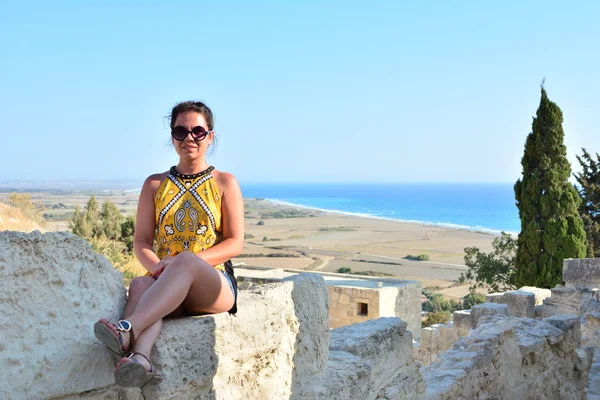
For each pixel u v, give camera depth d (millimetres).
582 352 8641
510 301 12555
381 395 4770
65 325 2559
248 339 3346
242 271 31844
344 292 26234
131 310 2857
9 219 20688
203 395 3029
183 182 3443
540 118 21031
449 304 39688
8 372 2340
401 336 5242
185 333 2922
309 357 4062
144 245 3391
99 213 32938
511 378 7031
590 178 30328
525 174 21500
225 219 3461
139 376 2561
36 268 2482
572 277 12922
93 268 2754
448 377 6070
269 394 3566
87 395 2643
